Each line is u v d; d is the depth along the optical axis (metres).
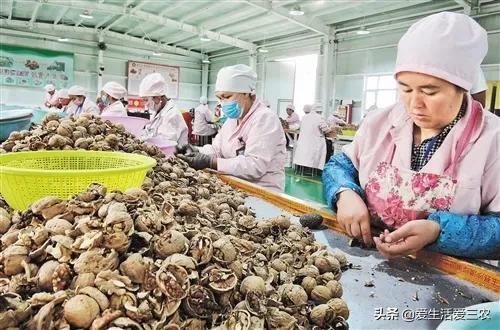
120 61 12.33
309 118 7.02
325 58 8.85
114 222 0.63
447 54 0.89
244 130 2.11
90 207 0.71
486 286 0.85
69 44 11.54
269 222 1.02
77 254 0.61
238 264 0.69
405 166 1.14
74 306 0.52
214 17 9.10
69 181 0.90
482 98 1.13
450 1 6.63
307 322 0.68
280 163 2.07
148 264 0.60
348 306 0.77
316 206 1.32
